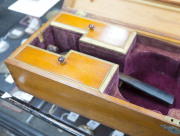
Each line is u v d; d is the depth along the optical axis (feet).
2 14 1.15
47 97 0.74
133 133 0.65
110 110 0.60
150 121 0.55
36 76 0.65
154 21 0.76
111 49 0.71
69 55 0.69
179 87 0.80
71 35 0.81
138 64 0.83
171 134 0.56
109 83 0.61
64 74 0.63
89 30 0.77
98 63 0.66
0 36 1.03
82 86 0.60
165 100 0.68
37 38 0.78
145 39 0.77
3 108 0.88
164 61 0.78
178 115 0.59
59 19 0.82
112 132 0.69
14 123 0.85
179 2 0.72
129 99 0.77
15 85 0.83
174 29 0.73
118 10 0.81
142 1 0.78
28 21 1.10
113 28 0.77
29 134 0.83
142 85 0.71
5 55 0.95
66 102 0.70
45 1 0.93
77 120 0.72
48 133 0.81
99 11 0.83
